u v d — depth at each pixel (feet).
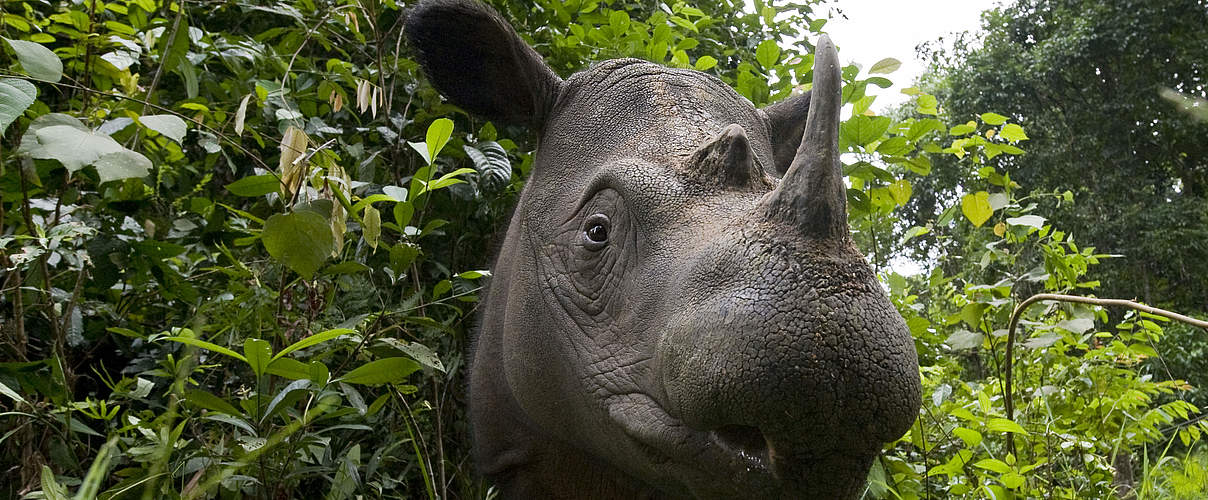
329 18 17.48
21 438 11.76
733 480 7.77
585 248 10.07
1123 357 18.76
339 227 11.10
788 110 12.81
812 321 6.88
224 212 14.58
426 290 15.60
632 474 9.93
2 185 12.46
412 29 11.50
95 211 13.85
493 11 11.49
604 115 11.23
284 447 10.84
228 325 12.31
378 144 16.85
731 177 9.37
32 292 13.06
